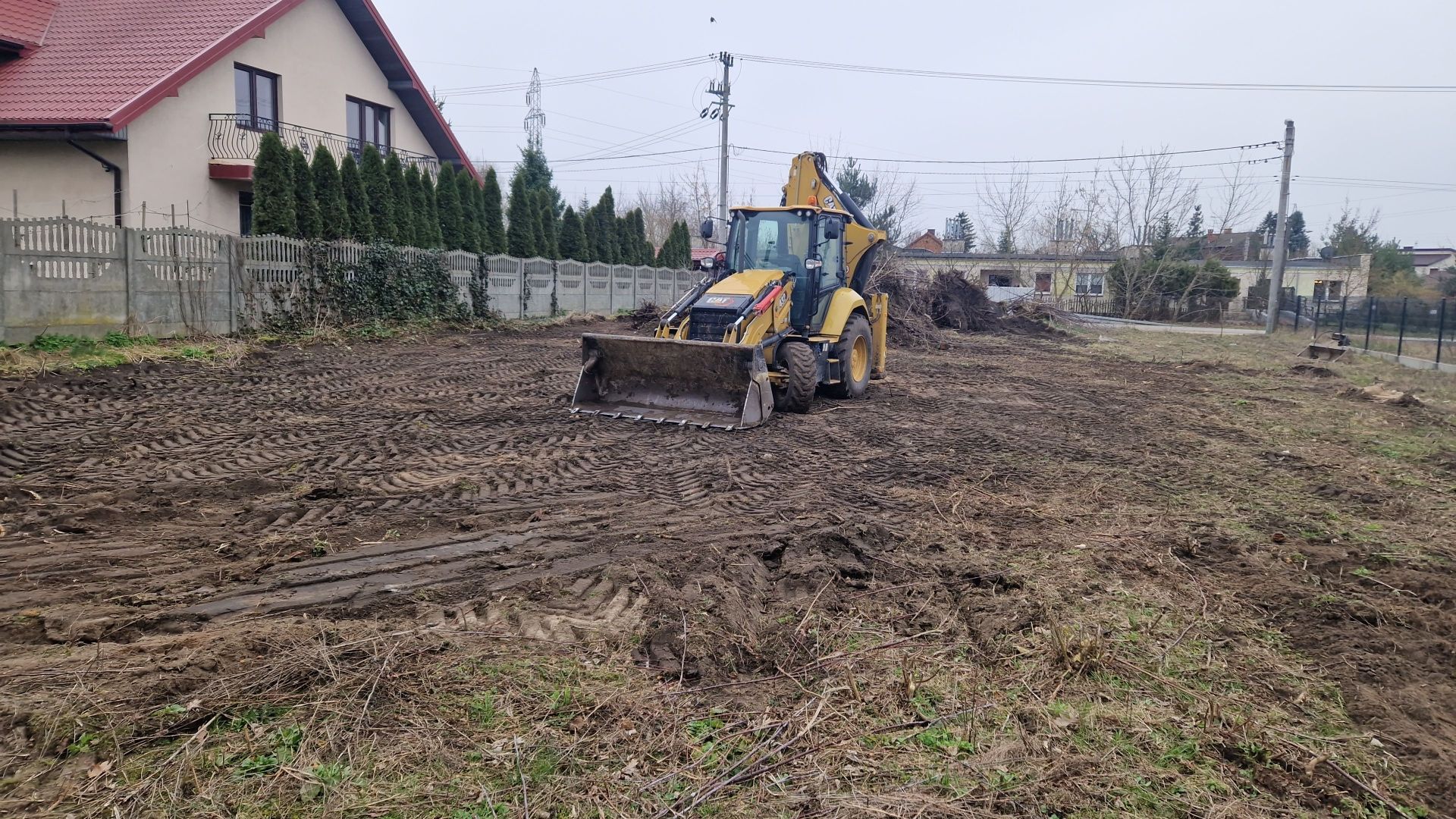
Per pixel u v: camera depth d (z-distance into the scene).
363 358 13.14
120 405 8.58
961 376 15.14
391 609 4.12
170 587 4.27
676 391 9.14
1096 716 3.50
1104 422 10.68
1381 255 49.41
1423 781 3.15
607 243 26.91
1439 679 3.92
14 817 2.57
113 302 11.82
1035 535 5.78
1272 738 3.38
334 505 5.72
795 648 3.96
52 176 15.20
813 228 10.12
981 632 4.21
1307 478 7.96
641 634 3.97
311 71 19.30
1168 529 6.04
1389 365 19.86
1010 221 46.62
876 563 5.06
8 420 7.65
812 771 3.03
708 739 3.20
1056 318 29.95
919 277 27.19
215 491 5.90
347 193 16.39
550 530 5.37
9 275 10.55
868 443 8.54
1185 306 39.03
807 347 9.83
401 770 2.89
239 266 13.73
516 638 3.87
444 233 19.56
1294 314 33.53
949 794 2.95
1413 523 6.53
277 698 3.24
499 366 13.07
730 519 5.77
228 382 10.23
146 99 14.76
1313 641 4.29
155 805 2.65
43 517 5.23
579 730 3.19
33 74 15.65
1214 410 12.12
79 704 3.13
